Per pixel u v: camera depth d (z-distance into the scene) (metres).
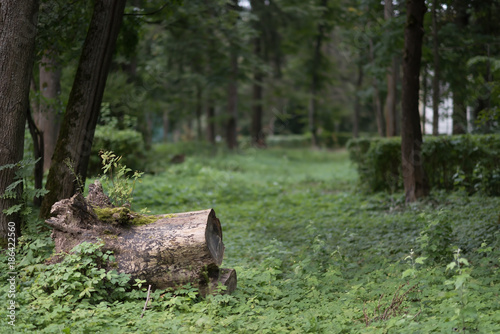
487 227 8.00
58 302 4.87
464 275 3.80
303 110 44.31
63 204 5.39
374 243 8.20
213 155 27.83
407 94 11.25
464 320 4.16
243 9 24.97
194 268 5.22
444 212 6.63
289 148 40.41
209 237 5.44
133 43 10.45
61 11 8.26
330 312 4.98
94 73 7.22
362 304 5.17
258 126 37.38
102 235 5.32
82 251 5.17
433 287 5.40
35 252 5.88
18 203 6.42
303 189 16.44
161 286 5.28
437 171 12.32
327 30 31.84
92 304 5.03
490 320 4.23
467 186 11.98
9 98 6.25
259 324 4.65
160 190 13.88
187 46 23.89
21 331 4.23
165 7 10.08
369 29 17.77
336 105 44.41
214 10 20.19
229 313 5.04
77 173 7.13
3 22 6.22
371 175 13.54
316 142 38.94
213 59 26.39
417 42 11.05
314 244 7.57
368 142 14.16
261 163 27.31
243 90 41.72
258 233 9.77
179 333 4.36
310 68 37.19
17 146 6.37
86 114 7.19
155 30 22.64
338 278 6.17
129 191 6.15
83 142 7.19
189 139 37.38
